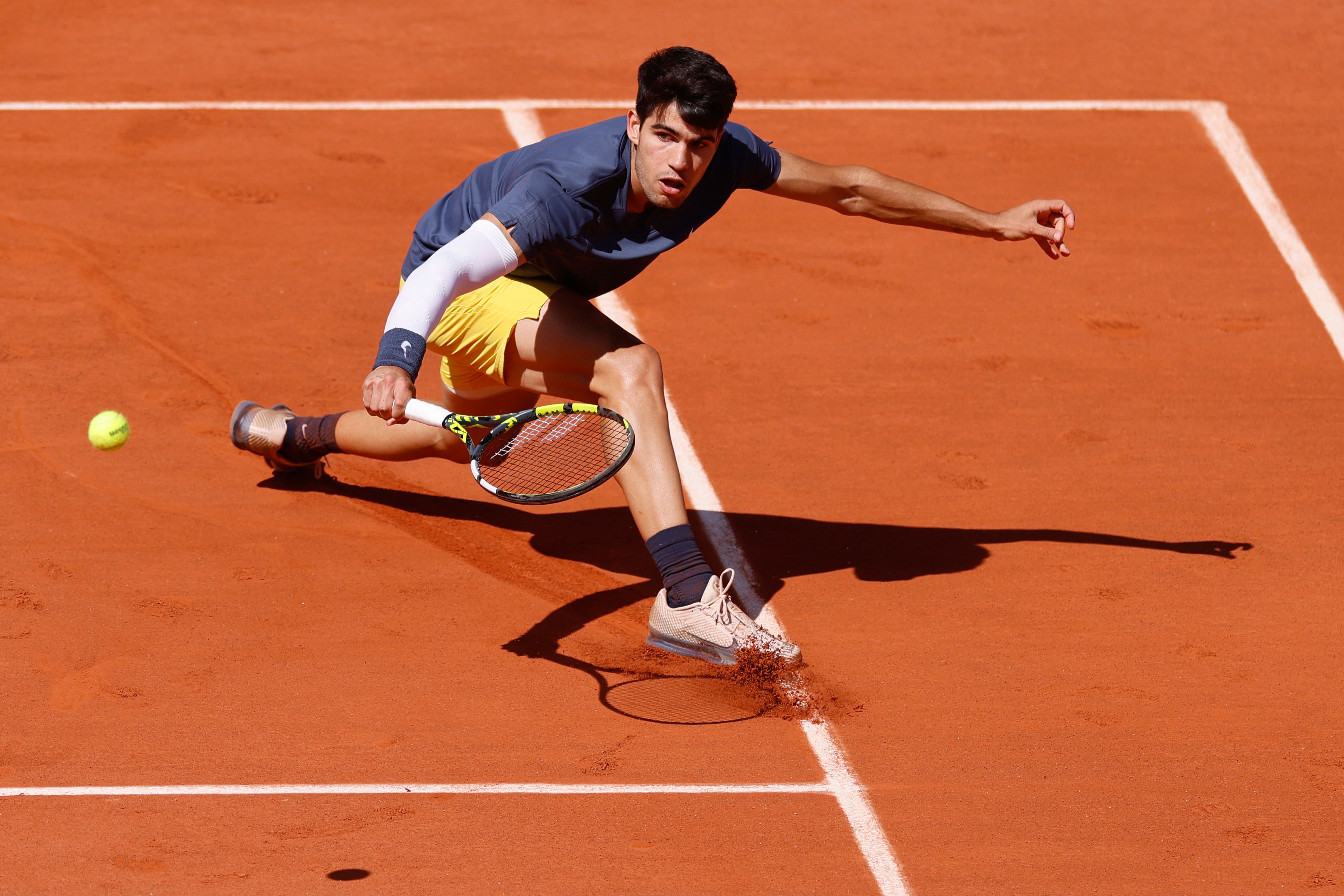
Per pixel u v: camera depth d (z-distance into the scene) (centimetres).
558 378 1786
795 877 1446
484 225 1619
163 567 1997
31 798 1526
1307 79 4194
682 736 1681
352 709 1709
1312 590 2034
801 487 2303
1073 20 4581
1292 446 2475
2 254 2956
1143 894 1433
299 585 1978
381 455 2095
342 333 2736
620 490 2316
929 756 1655
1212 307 3022
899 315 2939
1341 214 3466
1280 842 1517
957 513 2238
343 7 4466
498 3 4544
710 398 2584
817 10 4603
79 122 3609
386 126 3691
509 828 1505
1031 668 1839
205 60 4025
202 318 2762
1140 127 3888
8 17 4253
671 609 1759
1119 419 2556
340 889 1402
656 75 1595
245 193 3306
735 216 3372
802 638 1897
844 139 3744
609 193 1670
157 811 1513
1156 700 1773
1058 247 1864
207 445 2339
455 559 2070
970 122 3881
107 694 1719
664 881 1432
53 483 2192
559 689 1769
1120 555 2117
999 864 1475
